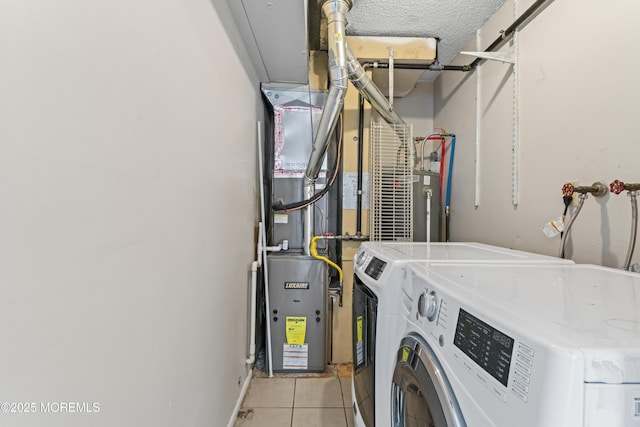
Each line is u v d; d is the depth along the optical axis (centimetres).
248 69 185
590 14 118
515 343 45
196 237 106
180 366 93
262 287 225
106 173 59
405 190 222
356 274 133
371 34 213
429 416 69
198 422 108
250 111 193
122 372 65
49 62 46
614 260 108
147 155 74
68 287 50
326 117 184
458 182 231
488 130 191
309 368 212
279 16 145
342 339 227
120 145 64
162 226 82
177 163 90
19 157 42
